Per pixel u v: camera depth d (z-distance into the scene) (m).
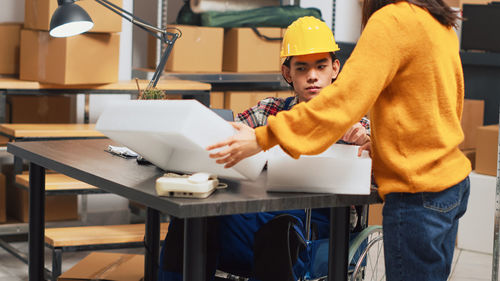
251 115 2.49
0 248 3.80
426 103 1.55
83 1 3.46
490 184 3.96
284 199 1.56
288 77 2.32
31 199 2.47
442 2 1.62
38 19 3.57
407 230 1.60
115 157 2.15
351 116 1.50
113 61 3.66
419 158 1.56
